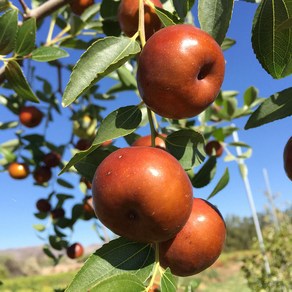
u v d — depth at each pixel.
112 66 0.10
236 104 0.28
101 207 0.10
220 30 0.11
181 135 0.12
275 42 0.12
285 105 0.12
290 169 0.12
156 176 0.09
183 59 0.10
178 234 0.10
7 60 0.17
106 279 0.09
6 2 0.18
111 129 0.11
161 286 0.10
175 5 0.13
